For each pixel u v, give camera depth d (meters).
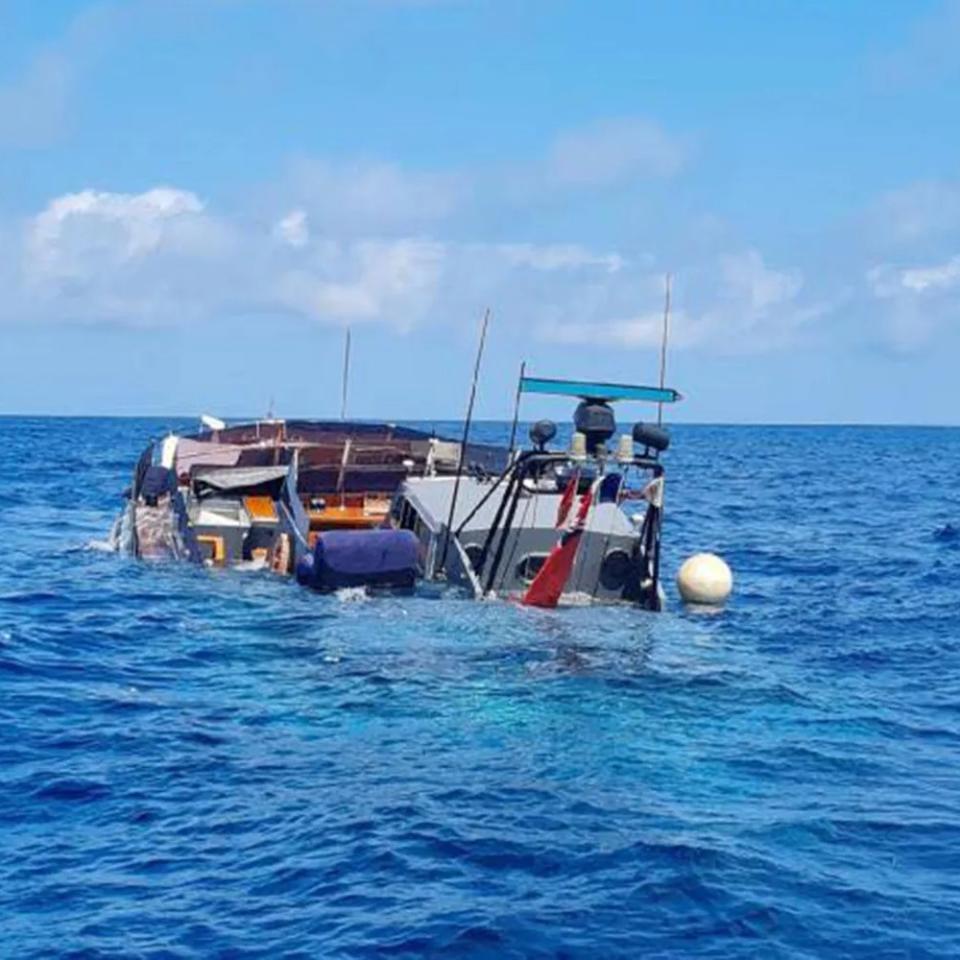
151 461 36.03
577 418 24.91
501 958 10.34
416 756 15.45
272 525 31.19
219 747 15.80
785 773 15.09
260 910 11.23
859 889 11.66
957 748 16.41
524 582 26.31
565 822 13.23
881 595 30.44
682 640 22.81
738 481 81.38
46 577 30.14
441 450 32.56
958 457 129.50
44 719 17.16
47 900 11.43
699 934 10.76
